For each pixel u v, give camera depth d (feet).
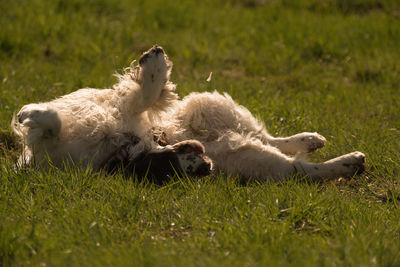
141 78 50.75
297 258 37.17
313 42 123.65
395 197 51.16
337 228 42.68
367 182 56.18
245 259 37.11
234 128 57.93
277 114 77.25
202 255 38.22
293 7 161.27
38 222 43.19
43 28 124.47
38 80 90.89
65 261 37.06
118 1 151.12
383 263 37.06
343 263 36.24
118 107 52.19
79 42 119.85
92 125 50.83
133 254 37.63
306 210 45.47
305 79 103.09
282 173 55.36
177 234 43.19
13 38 115.34
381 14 152.05
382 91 93.91
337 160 55.62
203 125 56.85
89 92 54.60
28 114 48.49
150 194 48.44
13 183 49.44
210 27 139.54
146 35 128.77
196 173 50.49
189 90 82.74
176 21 141.49
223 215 45.29
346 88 98.43
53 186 48.78
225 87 88.74
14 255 38.42
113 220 44.09
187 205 46.93
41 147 51.08
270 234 40.86
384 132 70.38
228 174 55.57
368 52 119.34
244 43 126.93
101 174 51.08
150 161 50.55
